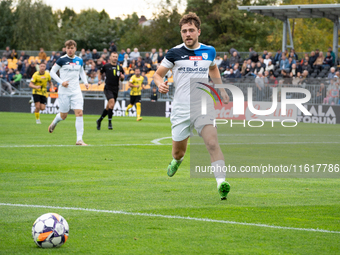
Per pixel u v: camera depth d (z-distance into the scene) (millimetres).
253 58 36438
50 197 7832
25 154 13211
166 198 7820
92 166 11297
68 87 15320
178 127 7965
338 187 9055
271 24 67812
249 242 5422
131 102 29609
